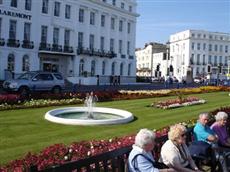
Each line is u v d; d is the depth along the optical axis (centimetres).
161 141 729
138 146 568
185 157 672
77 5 5331
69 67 5269
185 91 3169
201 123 839
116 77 5522
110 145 797
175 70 11019
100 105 2011
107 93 2386
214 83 6241
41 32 4800
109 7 5956
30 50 4634
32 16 4656
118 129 1254
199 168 769
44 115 1510
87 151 736
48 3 4869
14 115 1503
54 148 730
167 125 1362
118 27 6238
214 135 829
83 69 5512
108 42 6019
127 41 6488
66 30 5203
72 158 677
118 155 595
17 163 632
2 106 1686
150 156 575
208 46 10756
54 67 5078
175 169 639
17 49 4466
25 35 4600
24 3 4553
